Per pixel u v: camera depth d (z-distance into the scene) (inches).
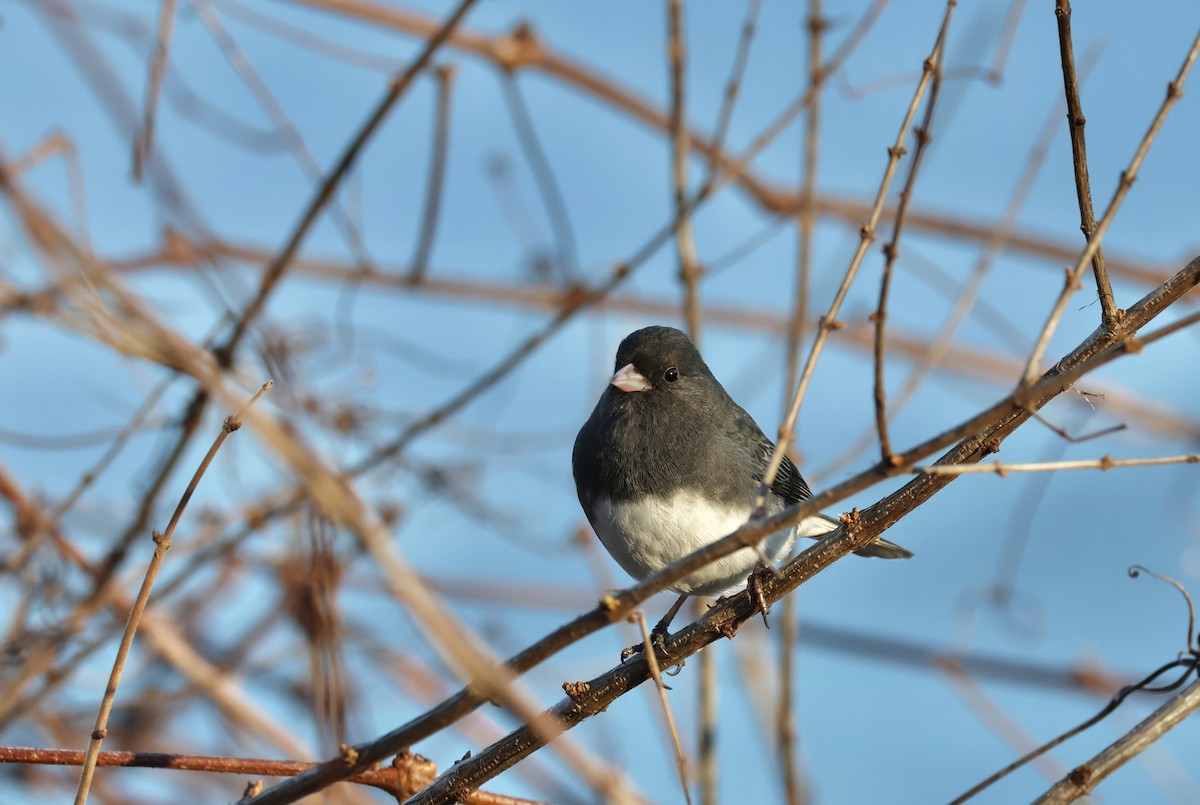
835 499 214.8
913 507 269.9
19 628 419.5
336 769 241.9
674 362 382.3
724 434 379.6
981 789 244.7
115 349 309.9
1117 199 215.0
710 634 277.3
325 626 362.9
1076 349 259.9
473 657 200.1
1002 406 209.0
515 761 265.1
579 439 396.2
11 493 429.4
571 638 224.7
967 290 318.0
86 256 308.0
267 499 430.0
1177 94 217.9
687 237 425.7
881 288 215.3
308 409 406.9
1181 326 206.5
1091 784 238.2
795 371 418.0
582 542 439.8
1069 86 256.8
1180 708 241.9
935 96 250.1
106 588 418.9
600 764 411.5
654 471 372.2
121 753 250.7
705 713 386.3
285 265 394.9
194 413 403.2
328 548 366.0
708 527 370.0
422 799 265.7
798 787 375.6
